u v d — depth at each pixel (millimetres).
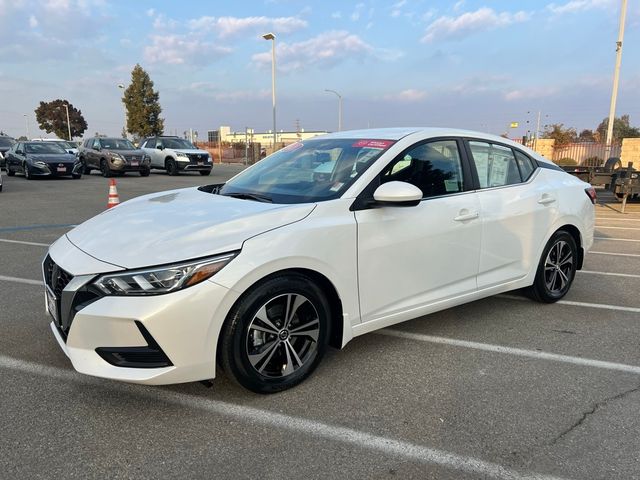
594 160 20656
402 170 3666
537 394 3203
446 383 3336
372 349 3861
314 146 4215
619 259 7145
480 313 4723
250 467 2459
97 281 2705
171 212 3303
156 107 50594
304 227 3096
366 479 2387
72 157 20344
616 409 3025
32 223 9461
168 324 2654
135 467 2445
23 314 4457
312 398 3119
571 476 2420
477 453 2592
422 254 3688
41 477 2359
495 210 4203
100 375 2691
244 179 4191
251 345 2998
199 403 3035
